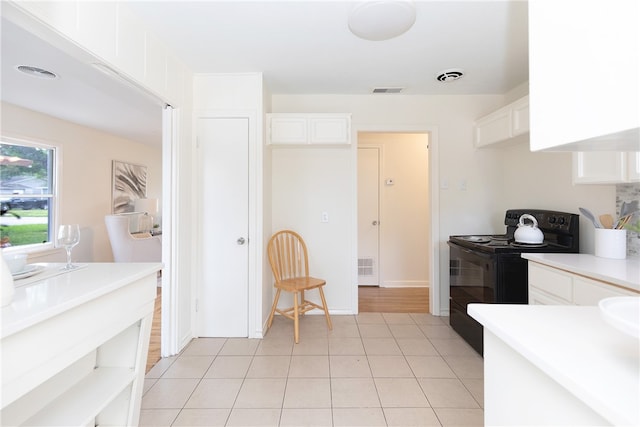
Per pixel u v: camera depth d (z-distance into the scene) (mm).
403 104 3199
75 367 1304
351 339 2637
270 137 2904
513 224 2838
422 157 4418
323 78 2768
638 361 626
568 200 2395
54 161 3967
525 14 1830
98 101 3275
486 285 2264
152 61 2002
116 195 5051
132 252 4320
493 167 3219
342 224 3209
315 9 1781
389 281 4438
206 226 2664
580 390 541
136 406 1458
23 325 815
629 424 447
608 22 532
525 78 2773
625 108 503
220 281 2660
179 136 2391
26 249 3645
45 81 2707
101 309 1167
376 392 1879
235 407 1737
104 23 1543
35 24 1202
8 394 813
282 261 3055
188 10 1779
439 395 1853
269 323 2916
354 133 3188
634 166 1545
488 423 901
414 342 2582
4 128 3355
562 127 619
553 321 844
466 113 3207
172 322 2340
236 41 2133
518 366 767
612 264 1635
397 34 1875
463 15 1837
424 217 4430
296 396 1837
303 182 3195
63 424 1083
